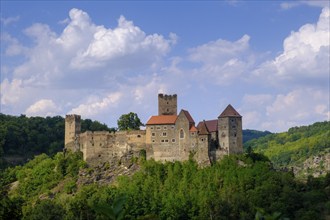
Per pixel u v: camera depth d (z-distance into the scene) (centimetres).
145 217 4625
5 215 12706
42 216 18825
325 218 19138
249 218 18825
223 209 19575
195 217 19650
